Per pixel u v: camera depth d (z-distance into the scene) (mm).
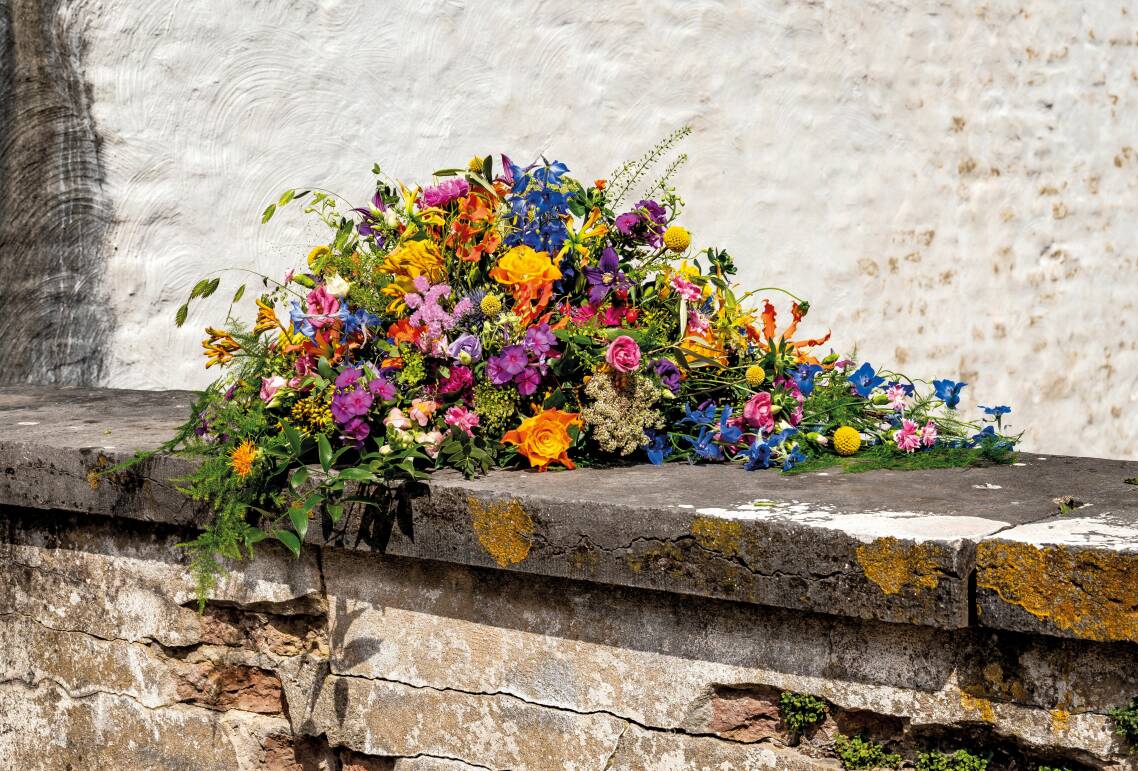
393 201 2883
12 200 3971
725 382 2721
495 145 4492
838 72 5062
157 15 4020
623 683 2223
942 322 5445
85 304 4039
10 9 3930
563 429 2494
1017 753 1938
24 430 2996
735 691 2133
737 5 4820
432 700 2438
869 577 1911
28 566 2990
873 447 2697
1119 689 1823
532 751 2324
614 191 4676
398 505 2352
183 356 4148
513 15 4473
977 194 5504
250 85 4145
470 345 2533
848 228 5148
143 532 2773
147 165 4051
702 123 4805
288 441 2451
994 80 5508
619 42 4641
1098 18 5863
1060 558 1796
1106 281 6016
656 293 2814
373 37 4289
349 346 2617
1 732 3092
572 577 2172
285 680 2633
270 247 4215
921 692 1969
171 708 2793
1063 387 5879
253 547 2635
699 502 2145
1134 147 6078
